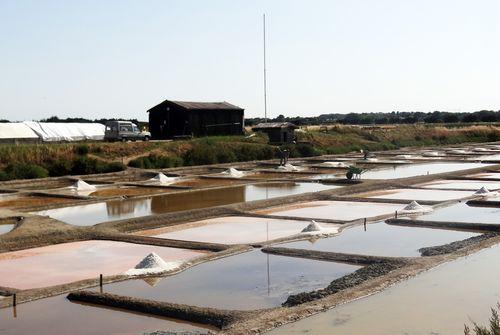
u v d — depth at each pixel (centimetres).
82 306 1190
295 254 1583
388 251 1625
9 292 1284
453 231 1897
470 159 5000
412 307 1113
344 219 2148
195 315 1091
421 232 1883
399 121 13375
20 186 3416
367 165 4603
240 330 992
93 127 6456
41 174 3769
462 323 1030
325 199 2688
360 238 1802
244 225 2070
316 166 4491
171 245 1750
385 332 991
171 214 2183
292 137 5956
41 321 1105
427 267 1379
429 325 1022
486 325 1010
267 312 1082
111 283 1355
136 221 2077
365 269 1396
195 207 2531
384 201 2569
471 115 12669
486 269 1370
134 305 1159
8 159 3909
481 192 2680
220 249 1666
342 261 1508
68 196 2861
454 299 1158
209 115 5716
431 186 3159
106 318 1116
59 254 1686
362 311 1095
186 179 3747
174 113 5550
